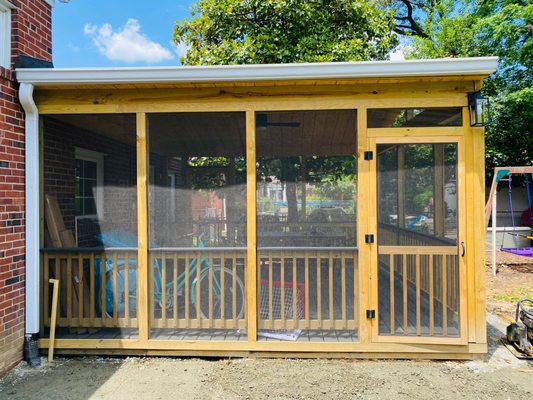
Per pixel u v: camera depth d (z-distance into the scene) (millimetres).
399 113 3209
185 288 3359
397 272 3211
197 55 8188
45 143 3406
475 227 3160
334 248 3240
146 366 3146
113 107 3285
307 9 7660
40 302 3346
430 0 13914
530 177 10523
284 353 3279
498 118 9930
